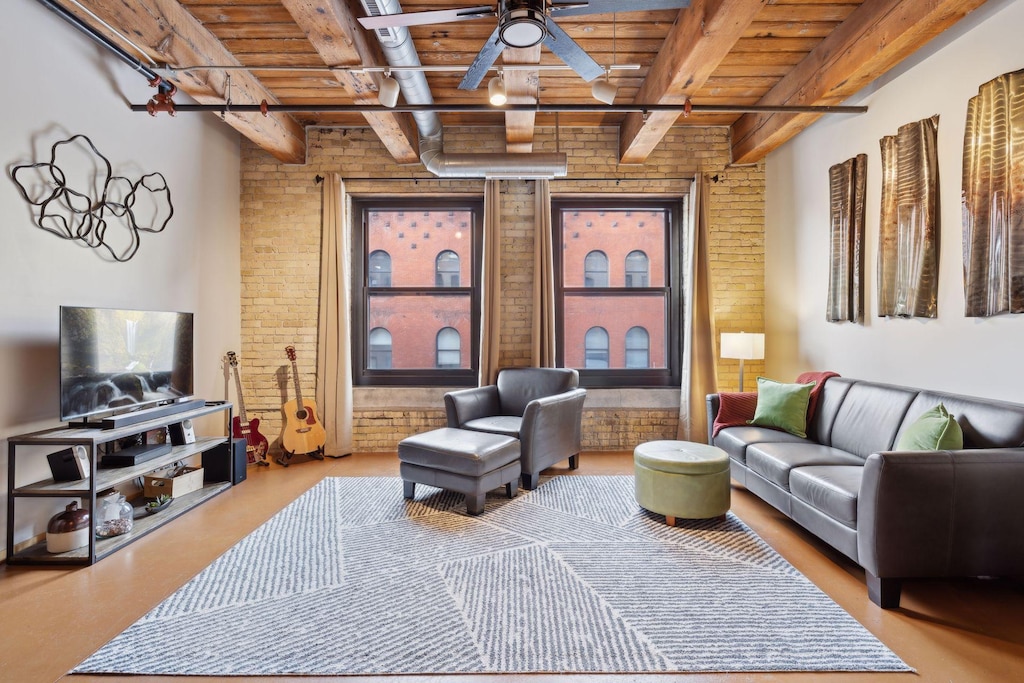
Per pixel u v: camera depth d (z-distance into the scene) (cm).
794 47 350
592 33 334
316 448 453
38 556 255
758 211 496
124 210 338
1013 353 253
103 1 248
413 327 507
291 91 414
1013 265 247
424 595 223
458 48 348
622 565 252
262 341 481
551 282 478
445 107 350
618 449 491
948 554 211
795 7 303
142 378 322
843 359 385
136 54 337
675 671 173
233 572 245
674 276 509
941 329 296
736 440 351
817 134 414
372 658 180
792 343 452
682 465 297
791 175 452
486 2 291
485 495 358
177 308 394
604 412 490
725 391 493
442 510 330
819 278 414
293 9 258
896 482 209
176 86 338
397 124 396
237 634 195
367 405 485
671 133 494
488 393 445
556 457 397
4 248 261
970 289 271
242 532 295
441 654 183
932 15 252
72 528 262
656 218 510
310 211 483
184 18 304
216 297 445
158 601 219
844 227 376
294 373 463
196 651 184
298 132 469
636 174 492
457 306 507
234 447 387
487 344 475
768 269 490
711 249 495
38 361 279
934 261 299
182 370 359
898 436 282
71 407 270
